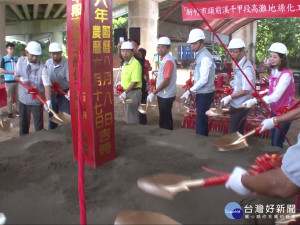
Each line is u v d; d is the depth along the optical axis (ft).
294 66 58.18
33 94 11.96
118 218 4.84
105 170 7.58
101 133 7.76
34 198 6.28
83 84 7.45
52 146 9.13
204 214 5.66
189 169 7.50
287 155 4.06
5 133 17.81
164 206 5.94
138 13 39.06
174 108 23.76
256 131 7.36
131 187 6.70
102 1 7.25
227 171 7.38
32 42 12.49
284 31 53.47
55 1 33.96
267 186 3.97
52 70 13.89
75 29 7.30
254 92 10.78
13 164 7.84
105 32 7.47
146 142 9.59
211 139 9.91
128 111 14.26
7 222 5.50
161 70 13.79
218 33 28.17
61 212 5.79
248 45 31.99
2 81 26.78
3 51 29.86
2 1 29.66
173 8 20.77
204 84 11.76
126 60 14.06
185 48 61.52
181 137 10.17
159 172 7.34
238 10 16.02
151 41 40.24
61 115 11.09
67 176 7.22
